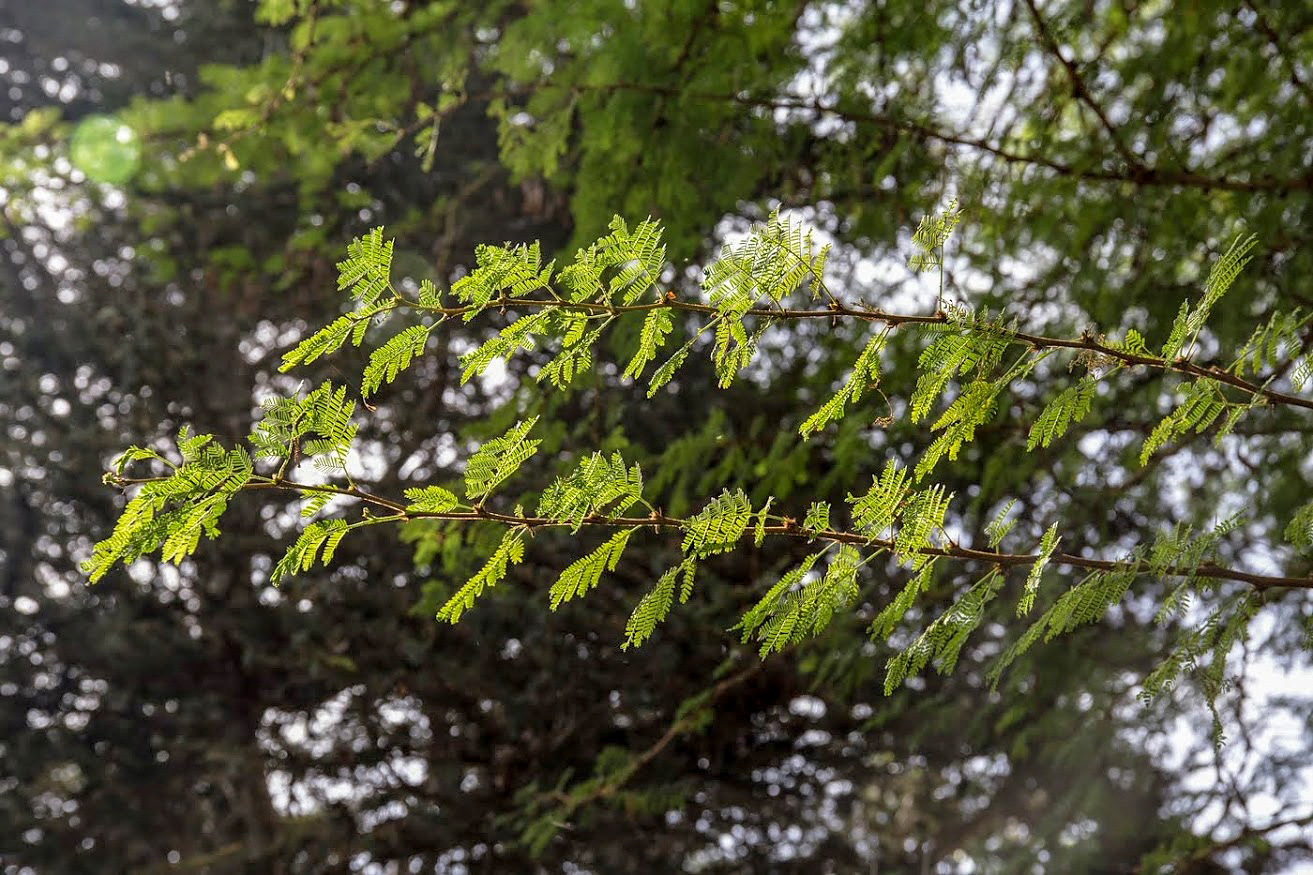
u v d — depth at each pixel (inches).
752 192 226.5
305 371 353.7
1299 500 207.5
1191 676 233.8
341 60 217.9
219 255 299.6
